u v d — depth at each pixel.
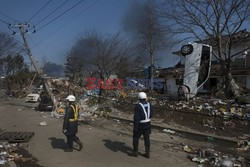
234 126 11.45
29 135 10.09
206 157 7.53
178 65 32.06
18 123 13.78
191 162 7.23
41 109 19.53
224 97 18.28
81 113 16.47
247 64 23.88
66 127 7.89
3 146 8.41
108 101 19.25
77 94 24.12
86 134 10.81
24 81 48.59
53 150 8.30
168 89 30.19
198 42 20.12
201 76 19.03
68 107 7.97
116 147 8.70
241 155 8.03
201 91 26.81
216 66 24.95
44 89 21.09
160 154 7.94
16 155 7.67
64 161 7.21
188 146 9.01
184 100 17.19
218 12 17.41
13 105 24.88
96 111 17.34
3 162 6.85
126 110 17.33
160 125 12.84
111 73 32.66
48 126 12.86
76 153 7.96
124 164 6.98
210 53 18.89
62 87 36.41
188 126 12.49
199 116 13.27
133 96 21.45
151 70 29.66
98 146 8.80
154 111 15.46
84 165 6.89
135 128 7.40
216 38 18.11
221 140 10.05
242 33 19.83
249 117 11.82
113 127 12.59
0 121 14.44
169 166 6.87
